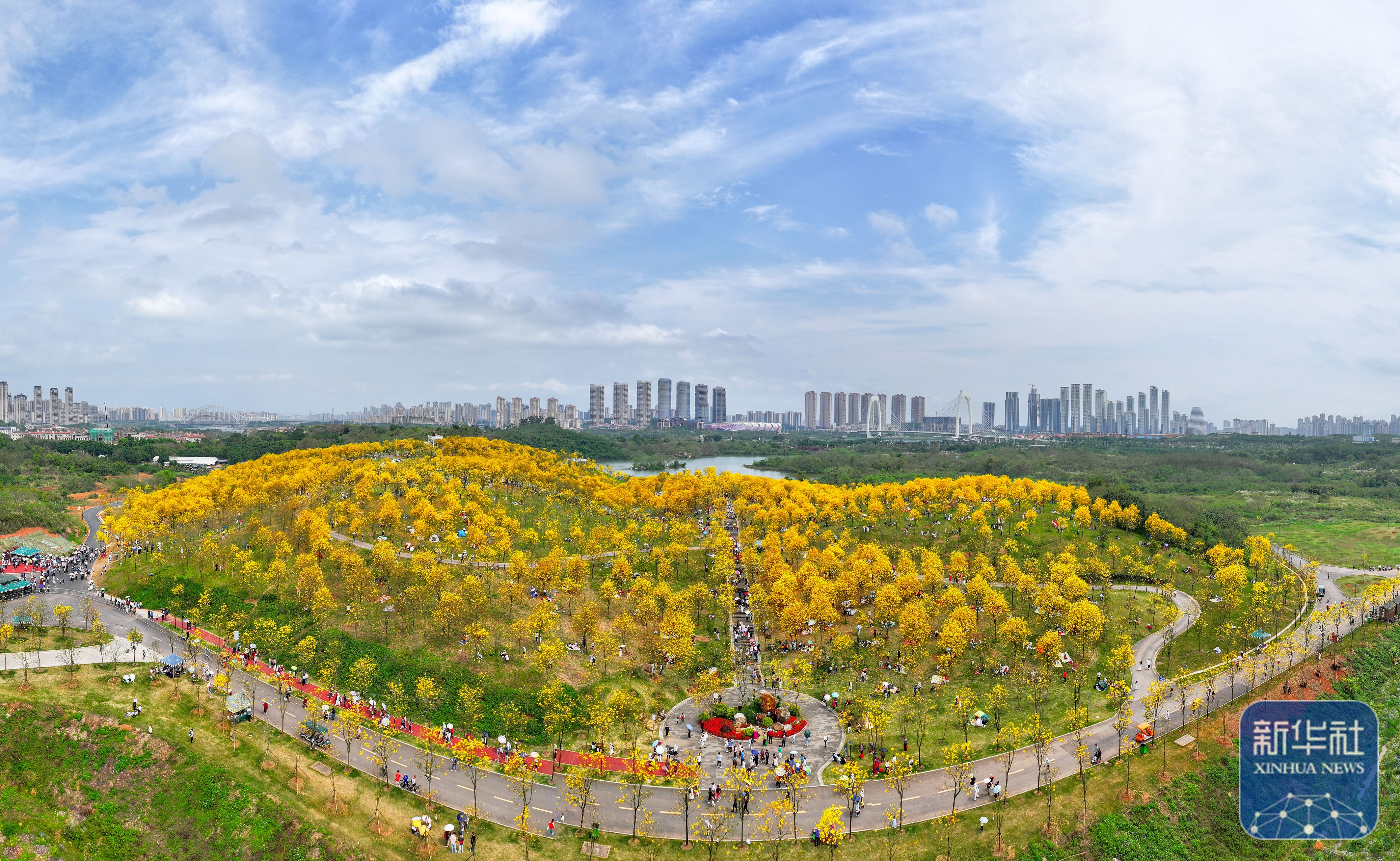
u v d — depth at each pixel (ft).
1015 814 344.69
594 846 317.22
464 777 362.33
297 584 542.16
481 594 498.69
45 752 352.28
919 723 423.64
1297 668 485.15
